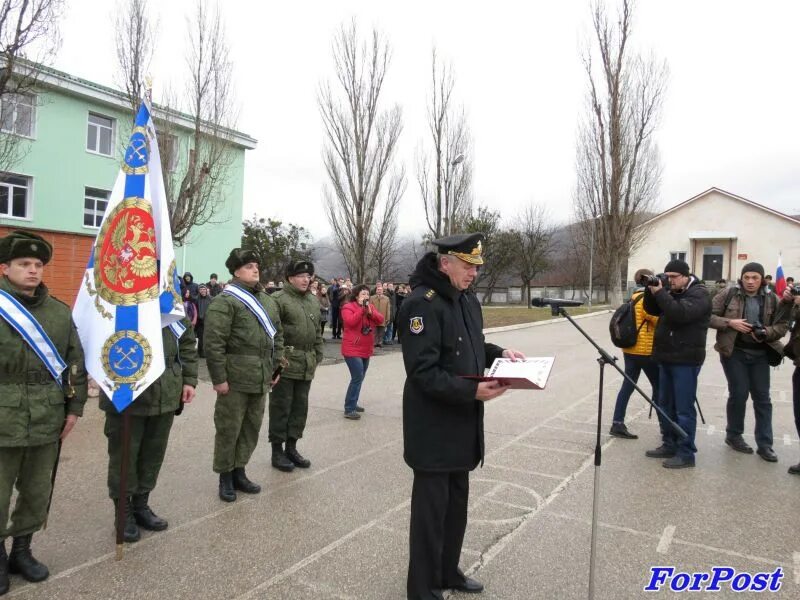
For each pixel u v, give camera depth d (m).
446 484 2.99
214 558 3.57
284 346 5.25
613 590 3.25
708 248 39.50
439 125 27.89
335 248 28.64
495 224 44.66
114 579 3.31
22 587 3.22
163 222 4.04
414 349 2.85
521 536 3.92
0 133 13.09
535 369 2.79
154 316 3.72
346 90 23.84
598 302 47.38
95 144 21.94
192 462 5.43
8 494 3.18
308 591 3.20
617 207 29.19
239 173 27.02
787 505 4.52
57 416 3.33
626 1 28.08
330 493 4.69
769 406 5.76
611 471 5.30
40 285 3.41
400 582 3.30
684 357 5.39
